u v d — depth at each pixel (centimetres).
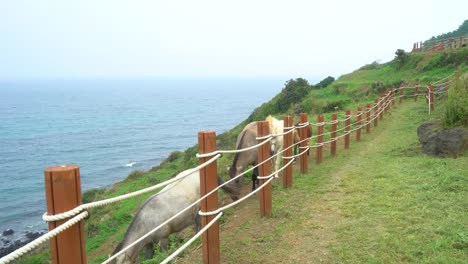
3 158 6669
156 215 548
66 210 229
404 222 542
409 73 3412
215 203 438
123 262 524
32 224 3509
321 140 1023
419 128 1068
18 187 4791
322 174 893
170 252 543
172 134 9712
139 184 2230
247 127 838
